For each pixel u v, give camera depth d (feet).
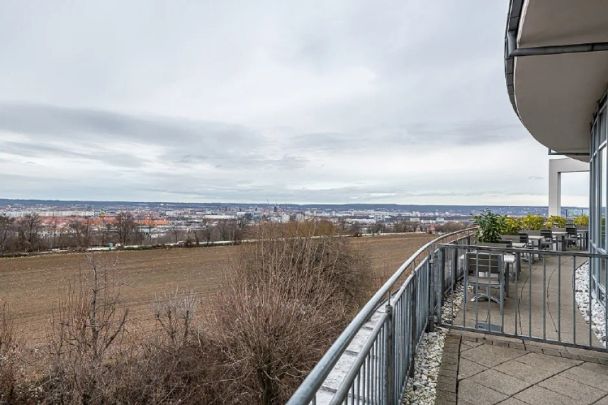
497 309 16.02
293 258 35.68
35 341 26.40
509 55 10.73
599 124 17.10
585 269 25.89
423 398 8.79
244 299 27.35
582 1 8.12
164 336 26.96
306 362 25.34
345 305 35.45
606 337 11.14
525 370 10.16
